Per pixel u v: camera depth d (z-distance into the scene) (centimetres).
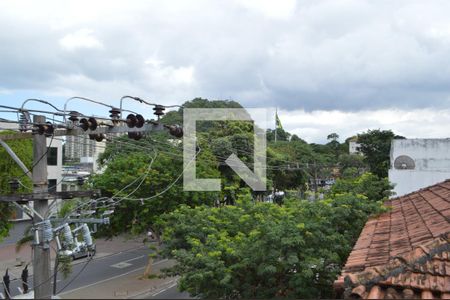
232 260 934
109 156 2695
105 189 1900
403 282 523
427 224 791
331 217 973
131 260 2289
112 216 1941
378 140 4278
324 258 869
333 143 8500
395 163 2183
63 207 1330
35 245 928
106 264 2175
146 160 2022
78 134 966
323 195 1432
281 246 829
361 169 4400
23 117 914
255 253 859
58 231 995
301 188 4091
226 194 2411
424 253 578
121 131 941
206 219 1168
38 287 916
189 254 959
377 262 620
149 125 953
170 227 1264
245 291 886
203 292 914
